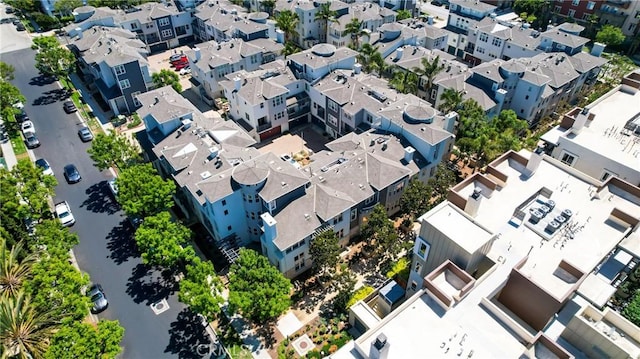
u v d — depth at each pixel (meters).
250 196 54.31
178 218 64.50
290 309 51.81
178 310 51.97
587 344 35.34
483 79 81.44
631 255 42.28
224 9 112.94
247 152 62.88
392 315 37.06
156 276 56.03
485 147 68.88
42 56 91.56
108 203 67.06
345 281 51.22
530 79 78.50
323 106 80.06
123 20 107.62
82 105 90.69
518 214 45.22
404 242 57.56
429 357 34.12
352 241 61.41
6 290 48.44
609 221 44.69
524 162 52.06
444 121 67.75
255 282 47.00
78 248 59.88
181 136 65.62
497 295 41.06
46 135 82.00
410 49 95.06
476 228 41.91
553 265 40.16
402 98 73.44
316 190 56.16
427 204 59.56
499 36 99.25
